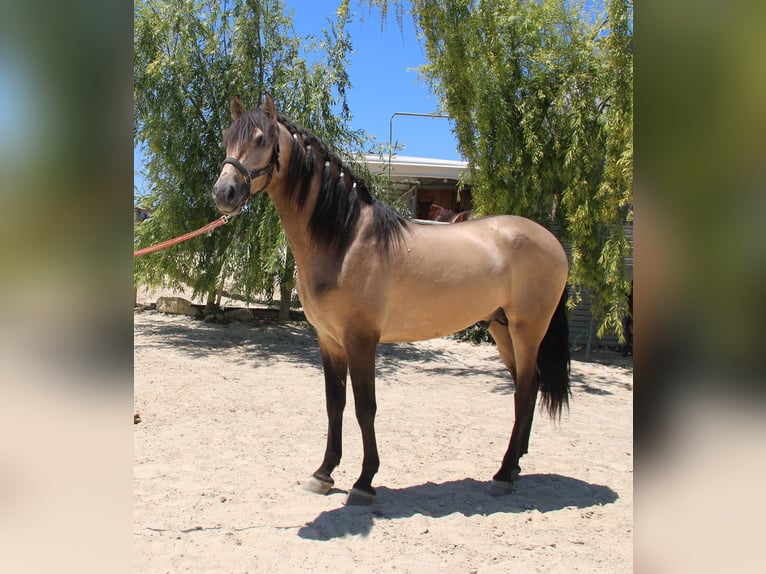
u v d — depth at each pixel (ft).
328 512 9.50
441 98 23.77
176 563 7.60
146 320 30.53
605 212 21.83
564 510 10.07
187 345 25.22
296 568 7.66
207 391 17.74
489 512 9.90
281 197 9.53
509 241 10.84
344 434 14.12
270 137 8.86
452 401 18.17
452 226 10.92
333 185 9.57
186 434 13.50
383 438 13.94
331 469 10.53
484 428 15.14
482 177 22.82
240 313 31.48
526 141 22.47
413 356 26.16
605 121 22.08
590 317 29.50
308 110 26.30
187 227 27.99
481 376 22.57
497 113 22.31
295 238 9.71
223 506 9.59
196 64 27.89
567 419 16.40
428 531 8.99
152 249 12.00
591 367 25.31
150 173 28.07
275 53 28.43
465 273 10.21
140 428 13.76
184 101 27.58
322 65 27.35
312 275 9.63
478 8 21.75
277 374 20.95
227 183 8.42
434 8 21.18
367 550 8.27
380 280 9.61
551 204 24.72
